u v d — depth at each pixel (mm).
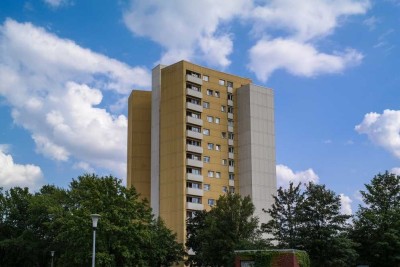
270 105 106750
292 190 60312
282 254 49219
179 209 92688
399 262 58156
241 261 51469
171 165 96500
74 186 69500
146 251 60312
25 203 76250
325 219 57094
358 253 60188
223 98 104438
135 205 57281
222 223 59938
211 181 97938
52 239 70812
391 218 59219
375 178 63594
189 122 97188
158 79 103562
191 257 74938
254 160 101062
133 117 108688
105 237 52219
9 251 73125
